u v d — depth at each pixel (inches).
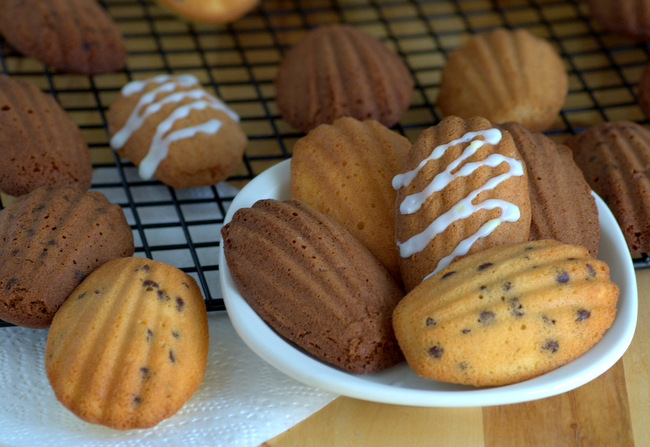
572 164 20.7
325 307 18.5
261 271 18.8
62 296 19.2
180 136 22.1
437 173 19.2
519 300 17.9
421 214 19.1
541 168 20.3
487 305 17.9
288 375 18.6
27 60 25.5
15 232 19.6
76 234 19.6
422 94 25.1
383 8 28.0
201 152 22.1
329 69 23.3
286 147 23.9
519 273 18.1
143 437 18.6
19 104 21.9
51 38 24.0
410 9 28.0
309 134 20.8
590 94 24.9
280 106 23.8
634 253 21.4
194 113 22.5
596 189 21.5
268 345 18.3
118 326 18.4
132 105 22.9
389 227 19.8
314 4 28.1
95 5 25.1
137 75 25.7
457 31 27.3
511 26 27.5
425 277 18.9
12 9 24.3
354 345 18.3
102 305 18.6
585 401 19.3
